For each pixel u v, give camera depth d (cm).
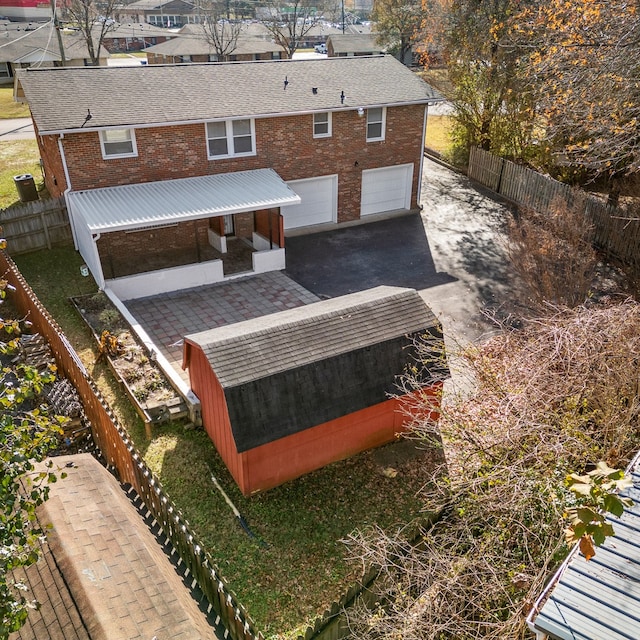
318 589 909
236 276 2028
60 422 611
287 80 2353
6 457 534
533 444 905
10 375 1347
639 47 1461
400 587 814
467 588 748
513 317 1734
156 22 10200
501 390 966
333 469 1163
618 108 1551
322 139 2303
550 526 779
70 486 802
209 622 761
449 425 1061
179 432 1259
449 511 1023
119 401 1341
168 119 1973
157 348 1598
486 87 2873
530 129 2722
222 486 1114
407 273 2059
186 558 819
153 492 866
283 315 1251
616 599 522
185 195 1966
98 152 1930
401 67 2650
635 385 932
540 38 2016
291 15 7088
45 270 1973
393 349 1177
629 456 878
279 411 1054
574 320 1017
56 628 585
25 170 2920
